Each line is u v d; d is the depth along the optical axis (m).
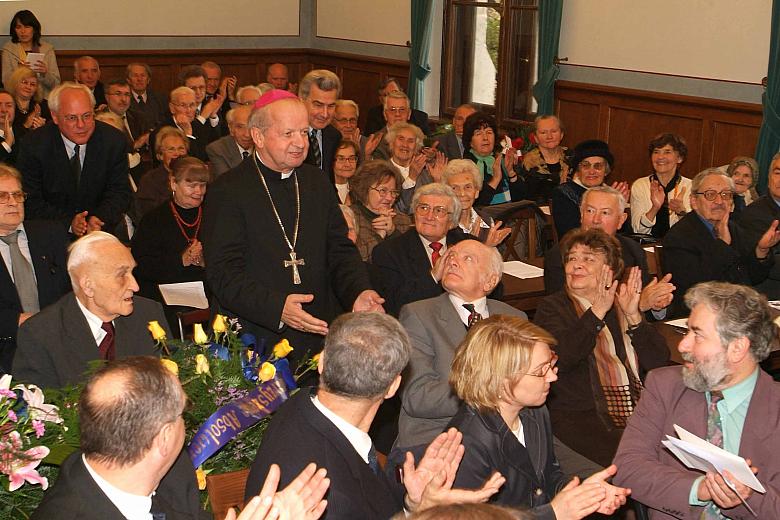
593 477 2.46
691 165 8.34
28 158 5.37
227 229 3.55
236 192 3.60
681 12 8.17
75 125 5.30
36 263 4.02
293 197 3.69
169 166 6.31
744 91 7.82
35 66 10.15
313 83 5.98
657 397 2.85
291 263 3.64
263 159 3.66
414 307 3.45
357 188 5.27
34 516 1.92
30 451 2.23
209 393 2.60
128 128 8.64
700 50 8.09
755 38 7.67
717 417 2.72
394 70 11.36
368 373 2.15
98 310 3.11
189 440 2.54
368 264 4.48
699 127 8.23
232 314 3.63
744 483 2.38
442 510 1.31
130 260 3.09
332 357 2.18
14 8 10.72
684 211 6.41
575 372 3.60
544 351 2.61
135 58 11.70
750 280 5.23
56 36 11.13
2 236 3.98
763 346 2.64
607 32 8.84
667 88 8.39
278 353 2.75
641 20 8.52
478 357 2.61
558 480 2.84
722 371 2.64
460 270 3.43
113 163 5.60
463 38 10.58
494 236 4.94
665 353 3.71
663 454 2.80
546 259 4.53
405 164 6.84
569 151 7.62
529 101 9.91
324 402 2.22
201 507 2.46
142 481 1.94
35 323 3.08
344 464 2.12
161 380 1.94
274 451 2.13
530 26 9.72
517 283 5.05
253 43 12.49
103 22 11.41
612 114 8.94
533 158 7.56
